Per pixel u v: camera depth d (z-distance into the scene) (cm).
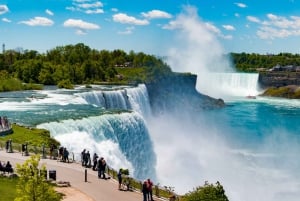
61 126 5481
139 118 6781
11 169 3469
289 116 14062
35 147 4331
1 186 3200
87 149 5216
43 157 4166
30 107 7294
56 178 3534
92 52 18662
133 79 14000
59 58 17862
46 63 13875
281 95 19738
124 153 6272
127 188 3400
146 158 6812
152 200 3150
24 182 2430
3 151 4256
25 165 2441
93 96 9238
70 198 3116
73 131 5528
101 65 15000
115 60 18638
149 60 15150
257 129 11656
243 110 15275
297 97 19362
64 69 13400
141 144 6688
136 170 6444
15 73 13700
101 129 5894
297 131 11550
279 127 12050
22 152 4147
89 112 6619
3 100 8250
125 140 6331
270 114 14400
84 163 4009
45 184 2436
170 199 3130
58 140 5088
